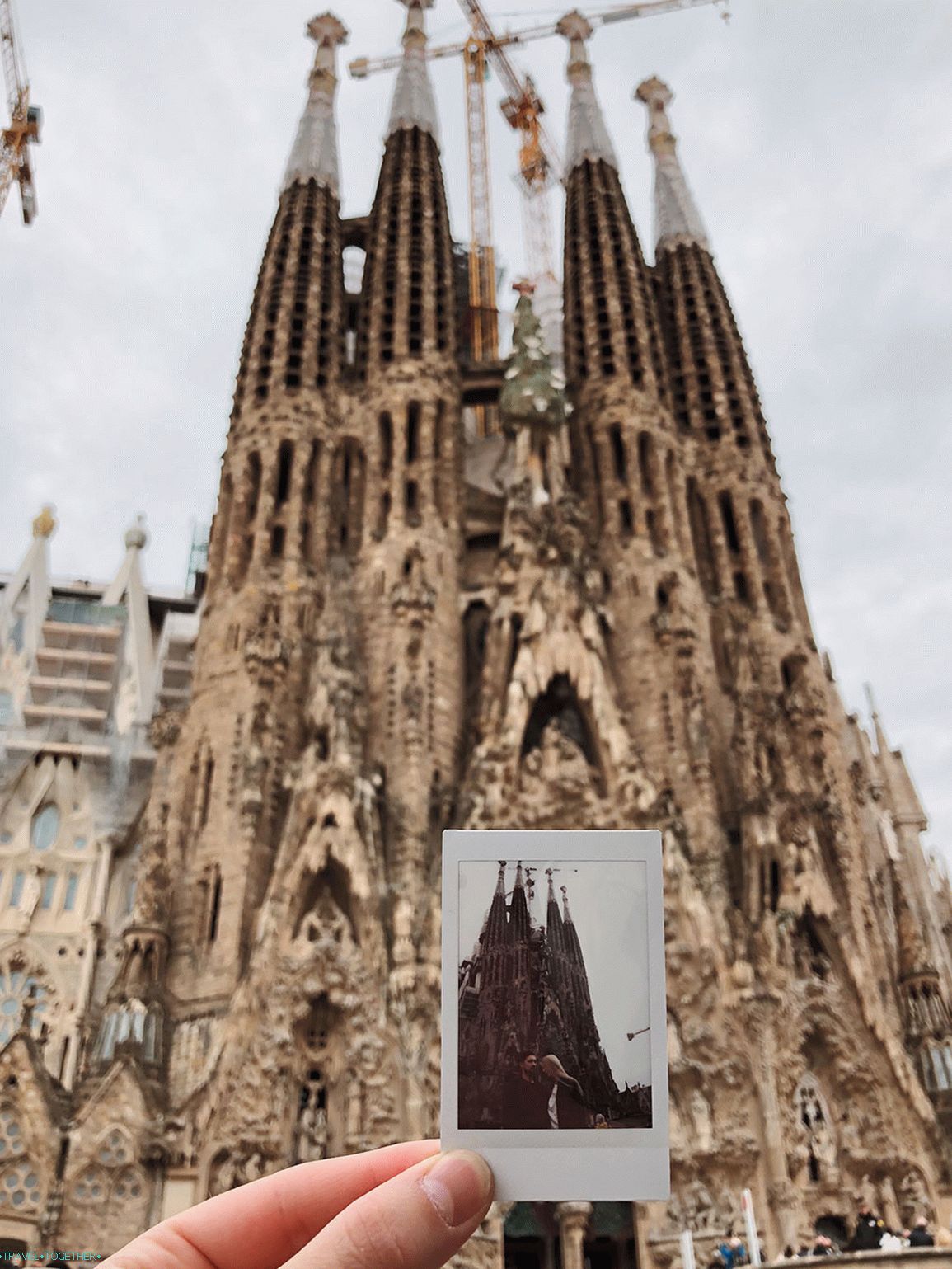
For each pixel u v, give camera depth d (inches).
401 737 2274.9
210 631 2379.4
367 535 2573.8
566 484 2650.1
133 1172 1753.2
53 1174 1744.6
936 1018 2225.6
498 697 2308.1
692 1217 1825.8
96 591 3275.1
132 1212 1723.7
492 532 2800.2
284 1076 1806.1
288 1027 1835.6
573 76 3705.7
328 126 3284.9
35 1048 1868.8
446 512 2669.8
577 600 2369.6
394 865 2102.6
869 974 2105.1
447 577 2556.6
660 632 2498.8
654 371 2972.4
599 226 3225.9
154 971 1966.0
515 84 4990.2
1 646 2977.4
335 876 2012.8
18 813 2564.0
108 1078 1809.8
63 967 2383.1
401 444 2696.9
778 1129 1877.5
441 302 3009.4
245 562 2488.9
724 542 2792.8
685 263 3339.1
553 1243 1929.1
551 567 2412.6
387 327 2918.3
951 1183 1918.1
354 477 2714.1
